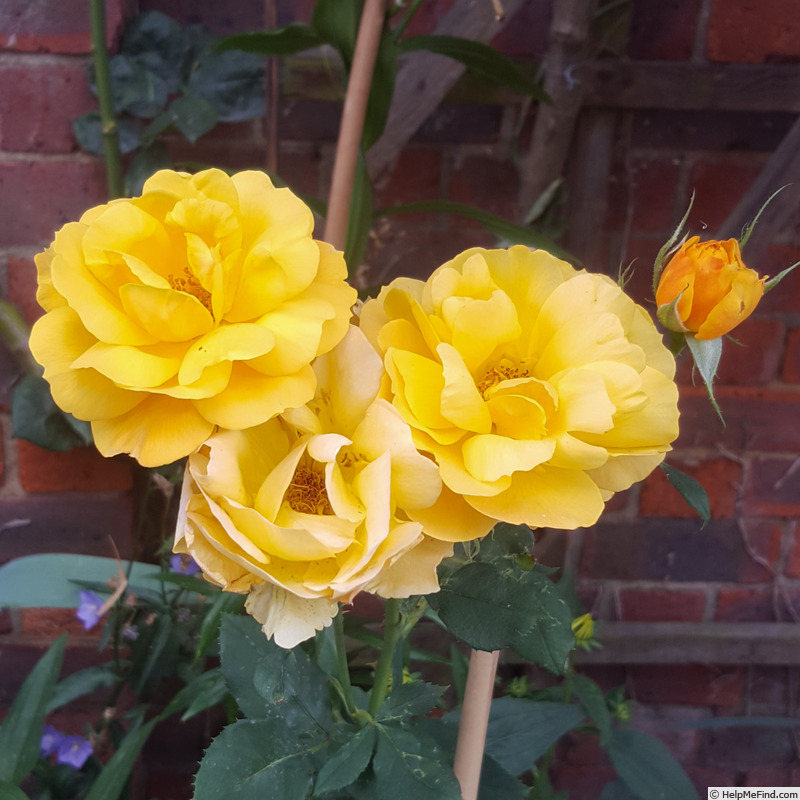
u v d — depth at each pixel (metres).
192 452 0.24
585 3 0.56
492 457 0.24
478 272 0.27
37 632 0.69
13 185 0.59
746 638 0.74
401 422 0.24
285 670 0.32
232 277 0.25
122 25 0.58
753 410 0.69
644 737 0.57
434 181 0.65
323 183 0.64
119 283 0.25
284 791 0.30
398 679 0.42
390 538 0.23
